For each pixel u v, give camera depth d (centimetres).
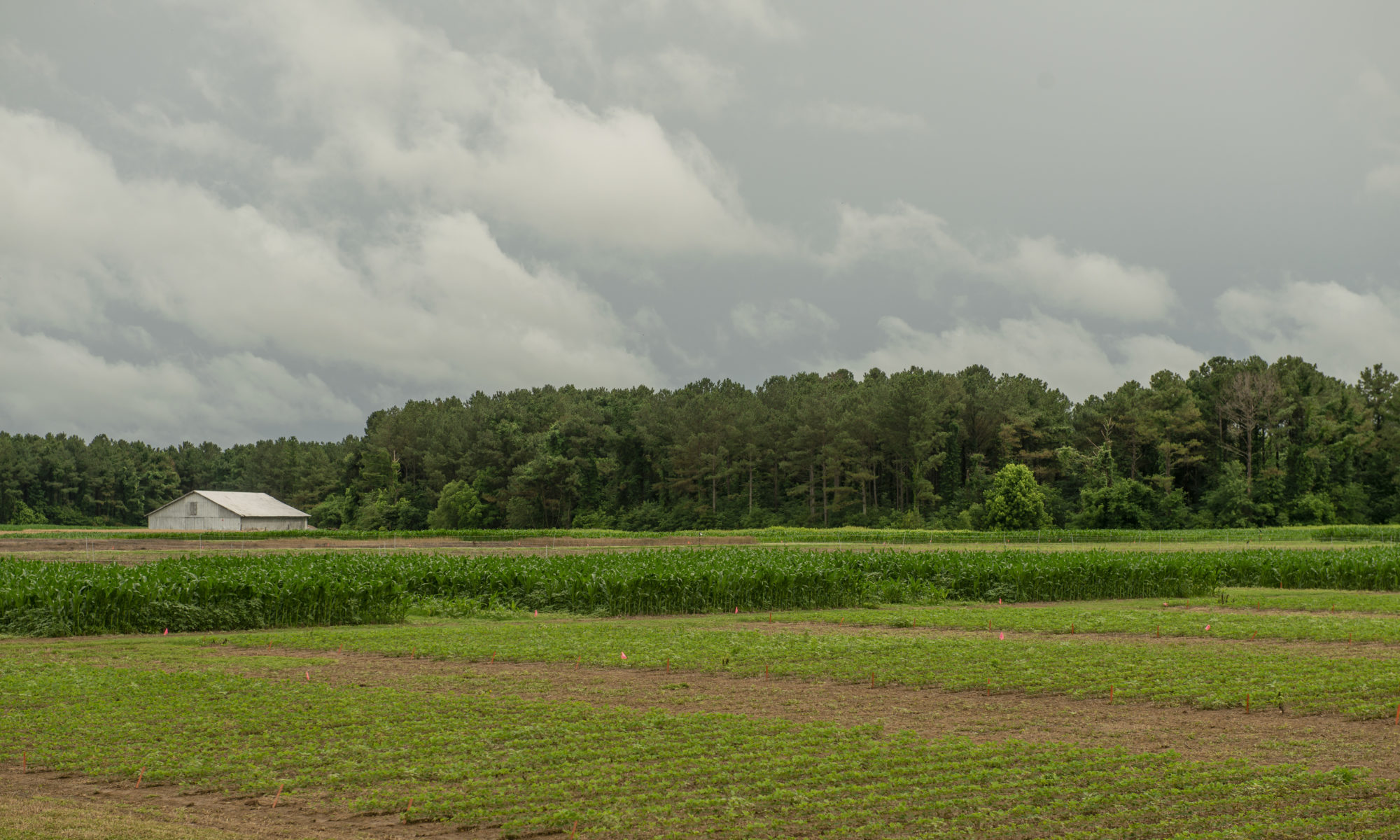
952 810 911
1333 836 824
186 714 1312
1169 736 1186
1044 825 869
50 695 1426
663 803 937
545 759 1093
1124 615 2517
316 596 2456
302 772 1042
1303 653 1811
